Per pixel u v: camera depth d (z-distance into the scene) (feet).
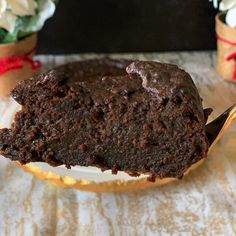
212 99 0.86
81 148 0.64
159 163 0.64
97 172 0.64
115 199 0.65
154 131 0.63
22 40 0.83
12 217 0.63
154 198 0.66
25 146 0.65
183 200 0.65
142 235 0.60
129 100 0.63
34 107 0.64
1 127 0.67
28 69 0.85
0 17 0.78
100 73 0.71
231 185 0.68
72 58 0.98
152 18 0.97
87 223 0.62
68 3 0.94
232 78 0.90
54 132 0.65
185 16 0.97
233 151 0.74
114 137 0.64
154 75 0.64
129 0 0.95
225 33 0.87
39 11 0.82
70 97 0.63
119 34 0.98
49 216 0.63
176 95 0.62
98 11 0.95
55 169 0.64
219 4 0.89
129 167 0.65
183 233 0.60
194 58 0.98
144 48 0.99
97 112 0.64
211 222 0.62
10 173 0.70
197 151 0.63
